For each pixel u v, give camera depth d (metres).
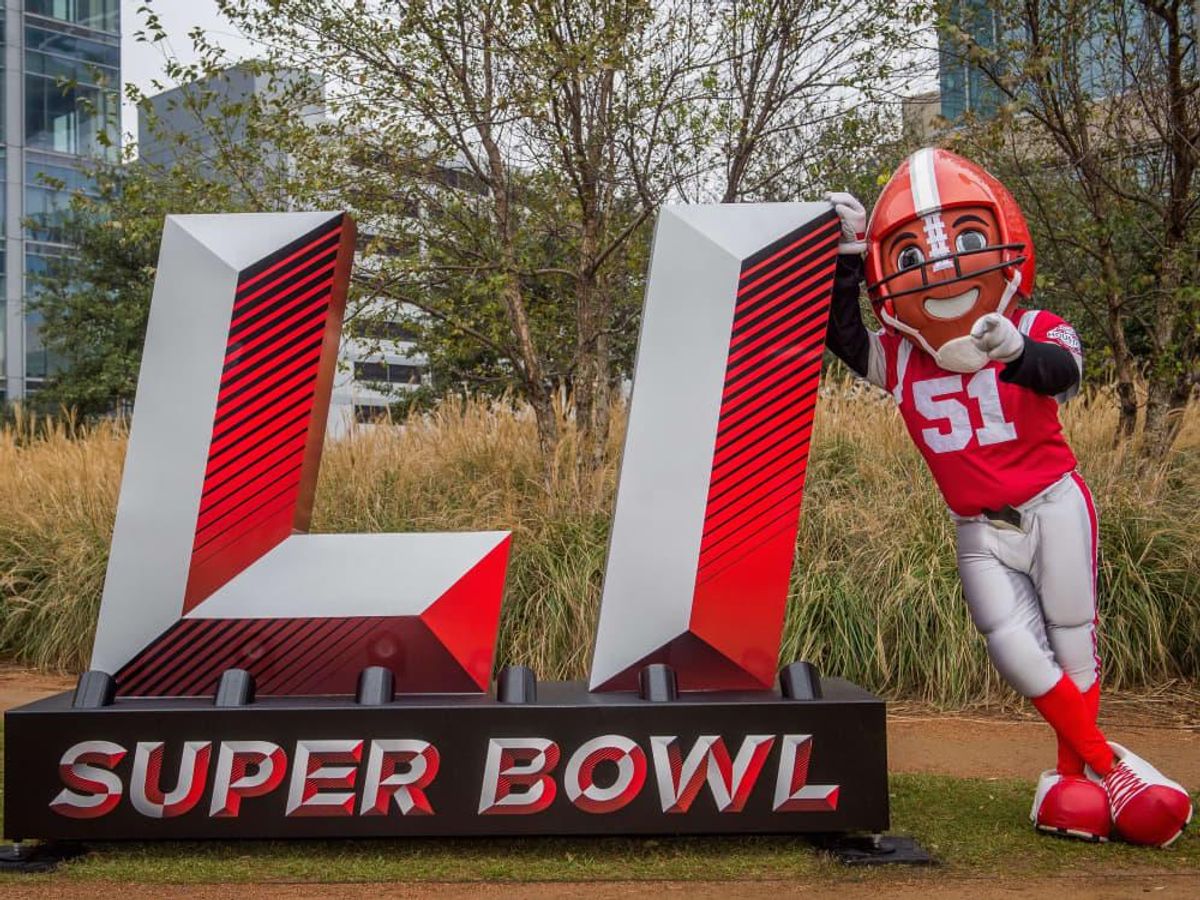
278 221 3.85
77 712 3.48
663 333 3.72
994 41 8.38
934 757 5.06
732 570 3.68
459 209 8.32
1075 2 7.16
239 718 3.48
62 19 33.66
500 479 8.07
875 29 8.53
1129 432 7.89
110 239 21.78
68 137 33.88
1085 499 3.71
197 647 3.70
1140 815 3.57
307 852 3.60
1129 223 7.74
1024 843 3.67
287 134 7.88
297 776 3.47
